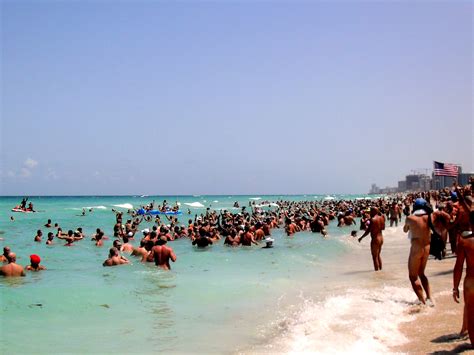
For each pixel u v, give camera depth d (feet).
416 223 29.37
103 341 24.50
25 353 22.39
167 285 40.45
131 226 99.14
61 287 39.60
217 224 106.83
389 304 29.73
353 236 82.89
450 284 35.53
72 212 207.10
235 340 24.40
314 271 47.60
